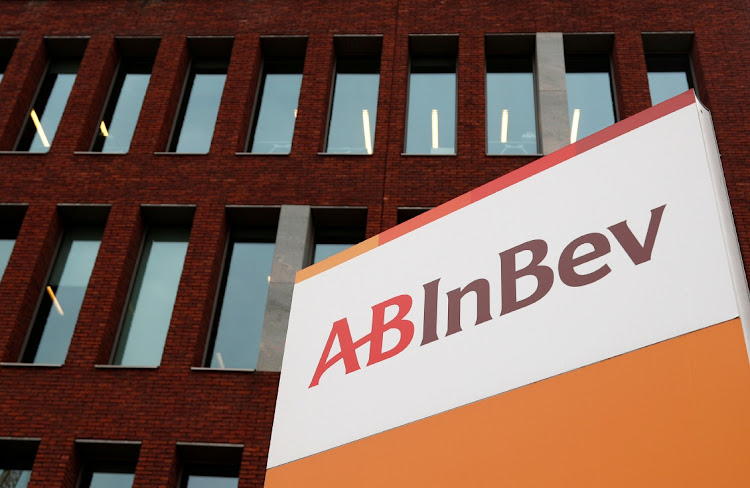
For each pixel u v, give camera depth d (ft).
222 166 65.46
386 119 67.41
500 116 69.87
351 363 38.99
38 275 61.46
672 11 71.46
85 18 76.64
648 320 30.07
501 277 35.83
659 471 26.84
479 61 70.03
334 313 42.04
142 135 67.97
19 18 77.15
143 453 51.55
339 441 36.40
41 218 63.52
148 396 53.83
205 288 59.11
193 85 74.79
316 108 68.69
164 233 65.10
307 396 39.52
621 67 68.39
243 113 69.10
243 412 52.90
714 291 29.04
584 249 33.65
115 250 61.31
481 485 30.58
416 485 32.42
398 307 39.19
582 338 31.42
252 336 59.47
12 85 72.18
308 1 75.87
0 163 66.59
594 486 27.86
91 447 52.65
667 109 34.40
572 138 68.03
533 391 31.53
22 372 55.26
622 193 33.88
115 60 75.56
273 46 74.79
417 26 73.00
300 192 63.62
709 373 27.58
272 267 60.08
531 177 37.81
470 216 39.27
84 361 55.62
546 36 71.00
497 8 73.41
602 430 28.86
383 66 70.79
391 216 61.57
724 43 68.80
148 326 60.29
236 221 64.39
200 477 53.31
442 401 34.04
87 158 66.59
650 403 28.32
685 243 30.78
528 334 33.22
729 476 25.43
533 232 35.94
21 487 52.95
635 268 31.63
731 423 26.23
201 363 57.21
